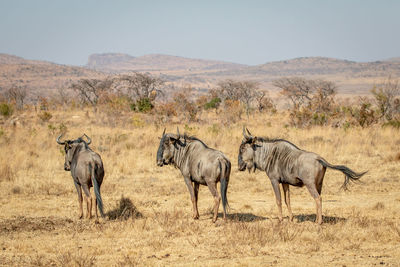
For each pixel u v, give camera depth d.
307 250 17.05
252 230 19.03
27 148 50.84
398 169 39.06
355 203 27.83
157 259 16.39
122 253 17.31
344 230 19.47
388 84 90.88
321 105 94.38
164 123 90.69
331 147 49.44
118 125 87.81
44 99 145.25
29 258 16.78
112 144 55.94
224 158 22.00
